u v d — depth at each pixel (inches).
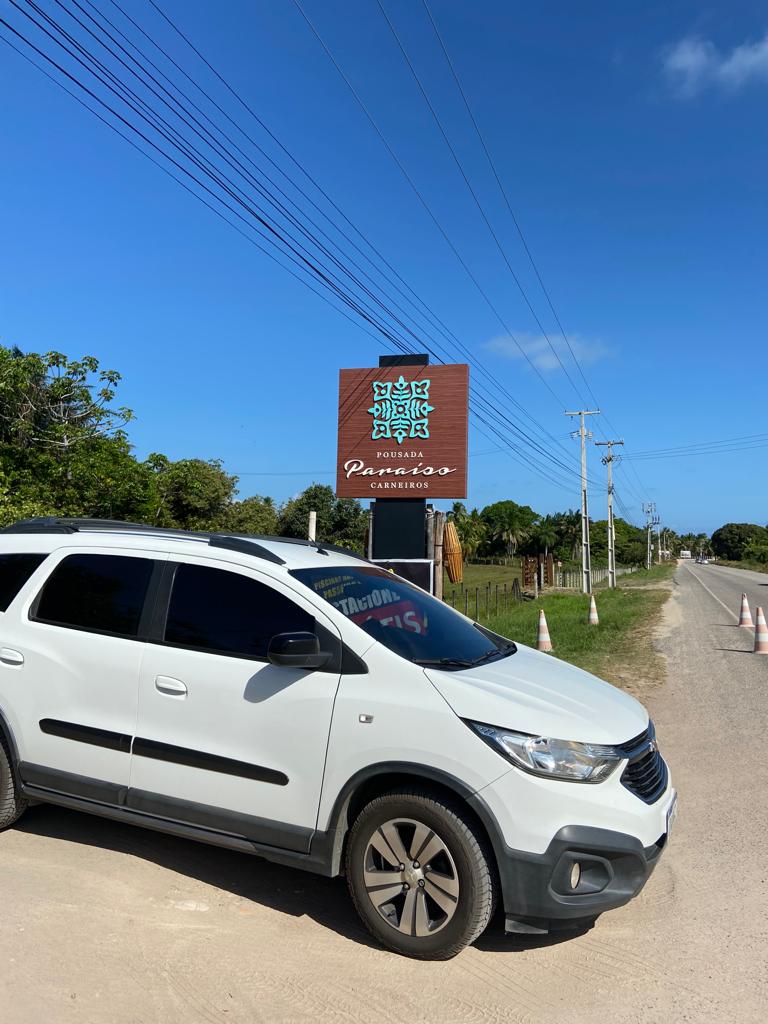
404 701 132.4
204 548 161.9
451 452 572.1
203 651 151.8
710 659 484.7
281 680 142.3
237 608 153.3
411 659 140.7
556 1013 116.8
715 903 154.5
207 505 995.3
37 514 456.8
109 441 590.2
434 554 578.6
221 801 144.4
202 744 146.9
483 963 130.4
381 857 134.0
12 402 525.0
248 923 141.3
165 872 161.0
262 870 163.5
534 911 122.7
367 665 138.1
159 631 157.3
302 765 137.6
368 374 590.9
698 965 131.3
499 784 124.3
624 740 134.0
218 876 160.1
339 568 169.6
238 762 142.7
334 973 126.0
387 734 131.2
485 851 126.4
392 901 133.5
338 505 1999.3
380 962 129.8
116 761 155.3
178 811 148.0
